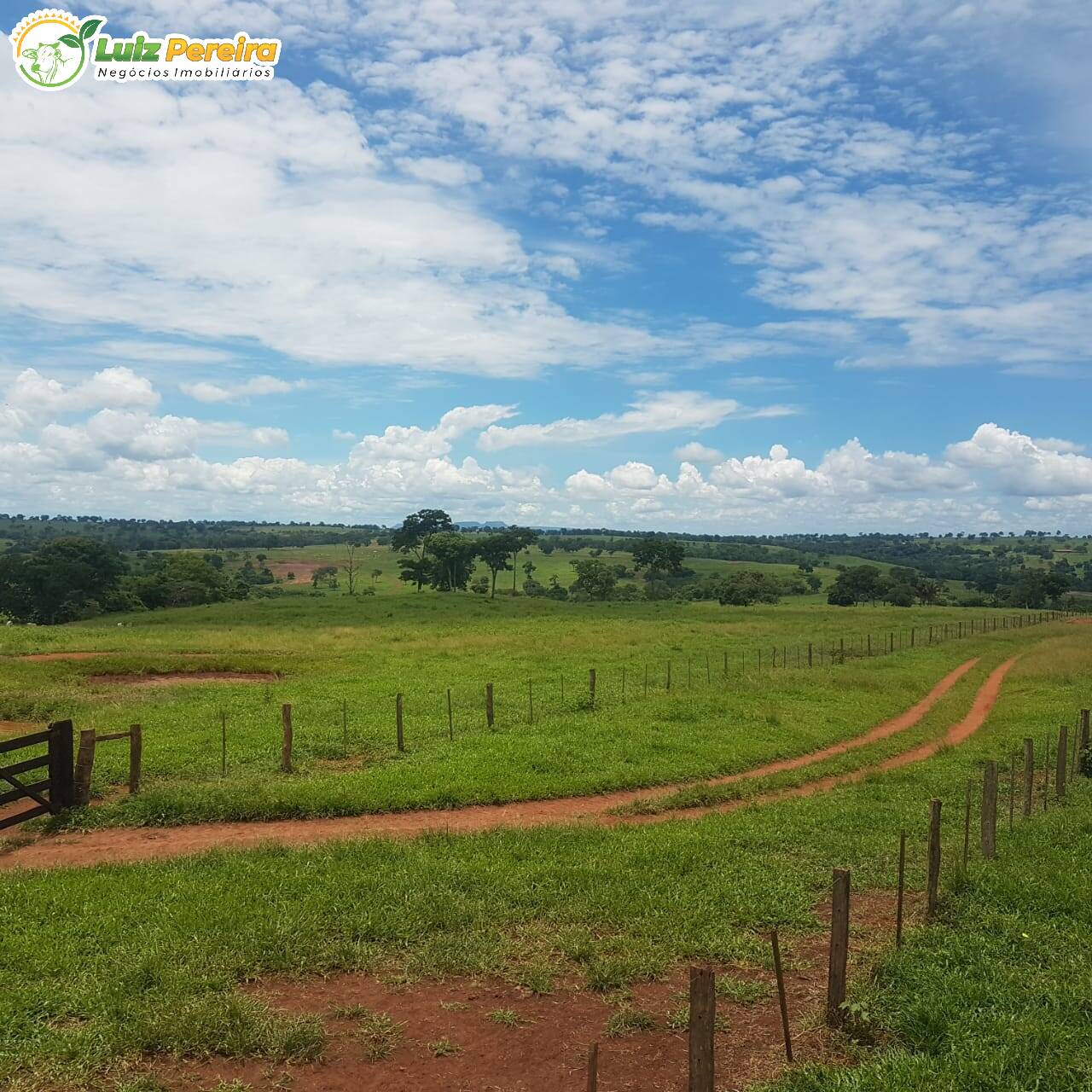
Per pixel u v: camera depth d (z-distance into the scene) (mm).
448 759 20281
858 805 16906
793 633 61062
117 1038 7785
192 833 15438
